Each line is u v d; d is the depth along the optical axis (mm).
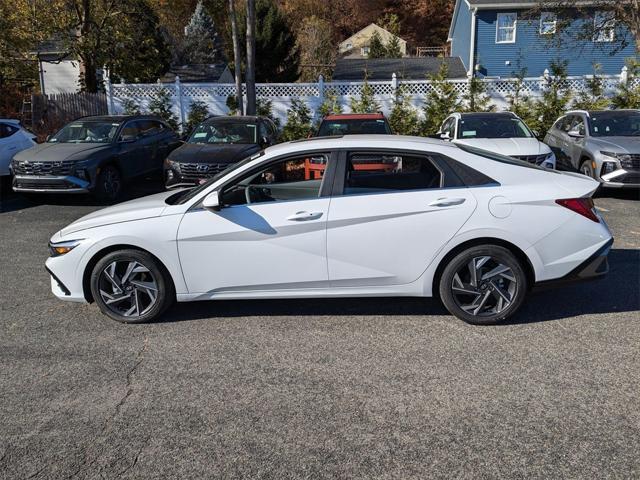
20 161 10617
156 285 4934
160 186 13227
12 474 2998
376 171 4793
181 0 41500
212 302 5531
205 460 3080
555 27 18500
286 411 3547
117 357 4371
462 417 3436
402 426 3355
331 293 4848
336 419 3445
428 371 4027
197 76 29875
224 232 4773
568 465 2963
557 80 17562
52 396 3793
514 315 5027
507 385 3803
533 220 4625
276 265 4793
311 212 4715
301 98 18000
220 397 3736
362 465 3006
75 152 10836
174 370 4137
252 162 4867
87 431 3381
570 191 4730
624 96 16953
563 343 4438
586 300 5375
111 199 11523
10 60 21500
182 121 18172
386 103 17938
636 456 3023
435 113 17156
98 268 4941
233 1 15648
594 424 3328
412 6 56375
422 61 33219
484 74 29125
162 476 2957
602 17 17844
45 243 8125
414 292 4816
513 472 2918
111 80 20484
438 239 4660
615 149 10133
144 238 4809
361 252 4719
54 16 20109
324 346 4477
